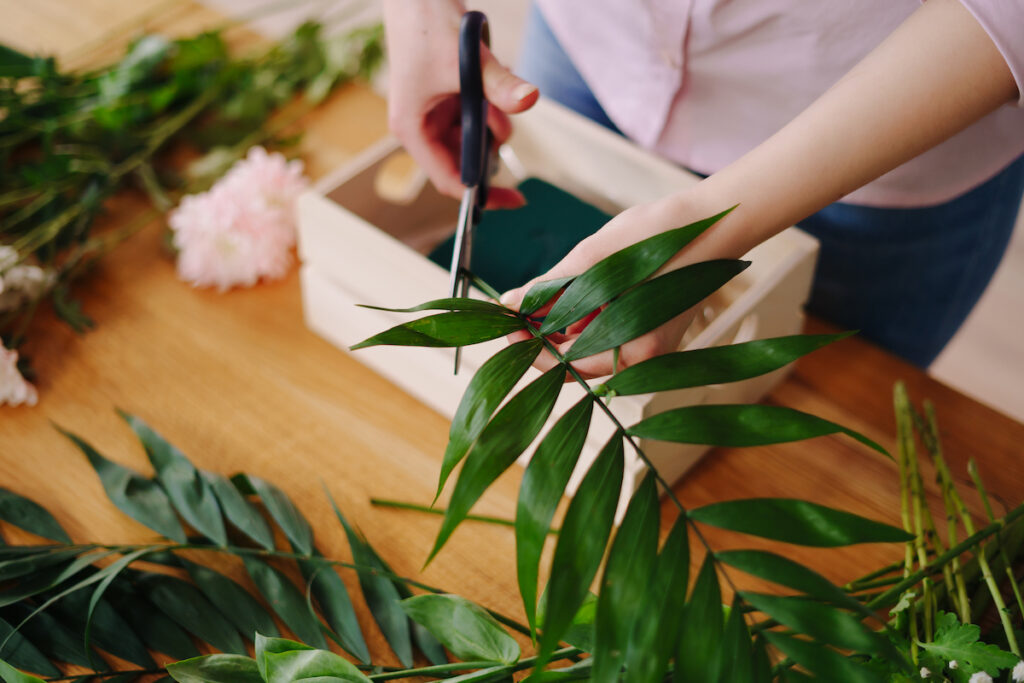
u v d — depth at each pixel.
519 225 0.71
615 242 0.48
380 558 0.61
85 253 0.81
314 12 1.74
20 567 0.56
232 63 0.96
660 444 0.61
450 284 0.56
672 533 0.39
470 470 0.40
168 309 0.77
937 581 0.59
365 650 0.55
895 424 0.70
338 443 0.68
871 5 0.62
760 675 0.38
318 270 0.72
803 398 0.71
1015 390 1.45
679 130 0.77
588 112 0.86
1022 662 0.46
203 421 0.69
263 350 0.74
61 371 0.72
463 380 0.67
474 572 0.61
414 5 0.63
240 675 0.49
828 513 0.39
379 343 0.42
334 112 0.96
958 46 0.45
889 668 0.47
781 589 0.62
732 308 0.62
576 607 0.37
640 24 0.70
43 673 0.52
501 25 1.86
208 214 0.76
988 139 0.70
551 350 0.45
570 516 0.39
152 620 0.56
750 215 0.47
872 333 0.88
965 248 0.80
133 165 0.86
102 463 0.62
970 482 0.66
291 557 0.59
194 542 0.61
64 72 0.97
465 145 0.60
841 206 0.77
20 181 0.86
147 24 1.03
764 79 0.69
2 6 1.04
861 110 0.46
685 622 0.37
